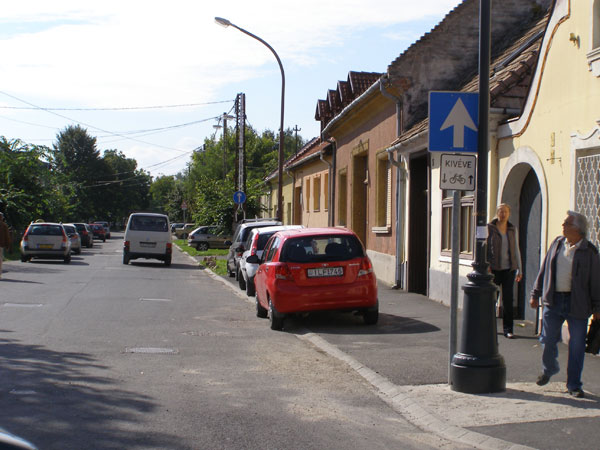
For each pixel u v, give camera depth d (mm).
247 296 17531
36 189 40531
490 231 10422
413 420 6285
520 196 12102
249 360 8992
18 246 41844
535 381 7539
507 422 5988
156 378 7723
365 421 6223
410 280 17797
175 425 5859
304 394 7184
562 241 6965
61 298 15734
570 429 5766
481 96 7293
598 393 6973
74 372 7844
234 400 6824
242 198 32188
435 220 15836
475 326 7102
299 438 5621
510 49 16484
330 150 29062
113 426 5758
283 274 11664
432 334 11031
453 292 7379
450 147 7344
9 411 6105
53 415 6027
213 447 5297
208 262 31469
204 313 13992
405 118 18469
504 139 12133
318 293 11586
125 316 13078
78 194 96688
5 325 11367
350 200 25297
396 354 9281
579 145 9516
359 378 8000
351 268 11773
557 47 10195
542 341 7113
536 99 10836
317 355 9445
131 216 30609
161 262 33625
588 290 6770
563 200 9992
